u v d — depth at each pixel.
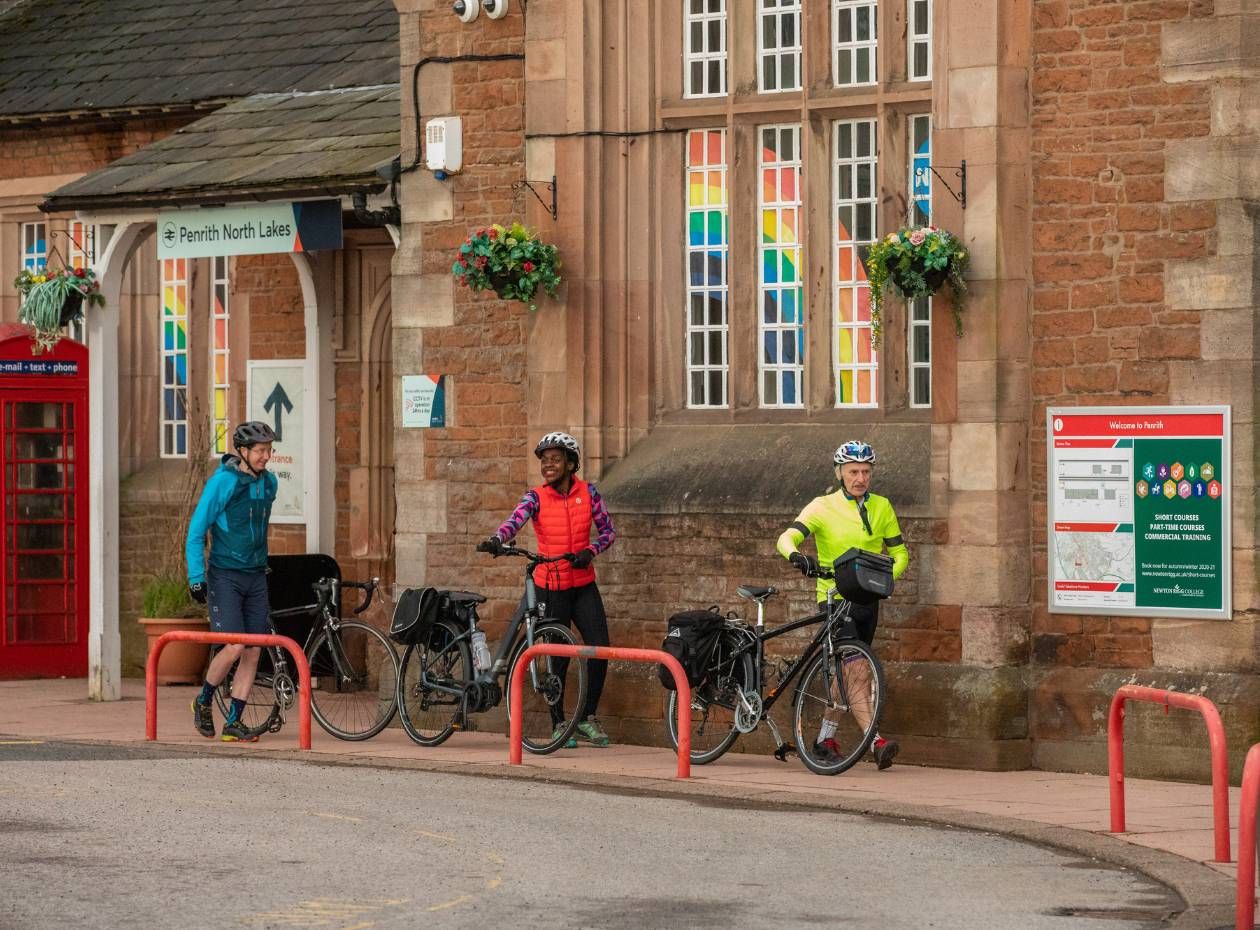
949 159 15.36
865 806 13.19
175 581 22.33
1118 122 14.92
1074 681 15.05
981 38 15.23
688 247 17.22
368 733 16.73
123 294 23.77
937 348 15.42
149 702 16.78
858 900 10.02
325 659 17.05
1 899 9.83
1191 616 14.65
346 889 10.12
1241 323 14.50
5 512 22.30
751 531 16.27
